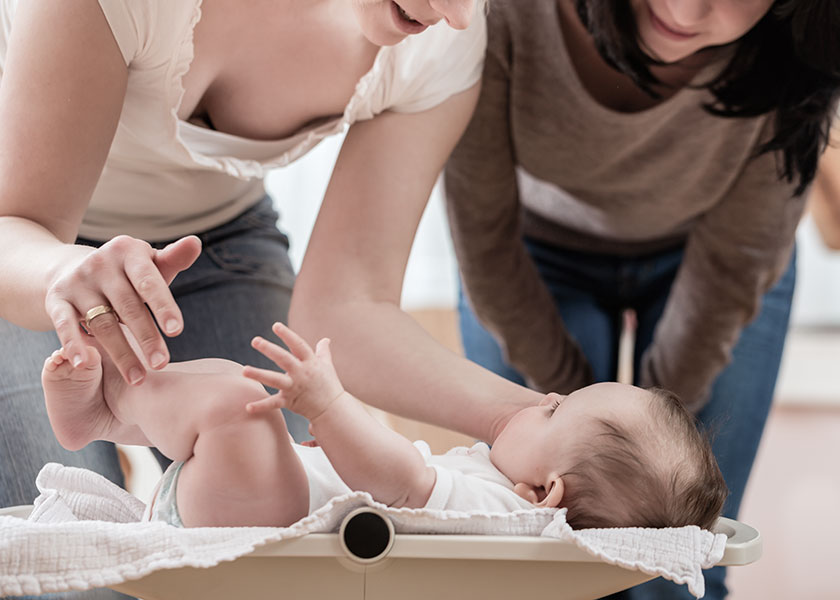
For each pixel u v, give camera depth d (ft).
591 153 5.35
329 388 3.26
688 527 3.27
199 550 2.96
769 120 5.14
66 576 2.86
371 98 4.27
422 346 4.24
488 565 3.16
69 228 3.78
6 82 3.66
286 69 4.10
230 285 5.02
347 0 4.10
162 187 4.65
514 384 4.21
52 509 3.42
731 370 6.00
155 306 3.07
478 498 3.54
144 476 8.62
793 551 9.48
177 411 3.32
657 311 6.49
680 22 4.17
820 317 14.89
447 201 5.71
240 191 5.14
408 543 3.05
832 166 8.41
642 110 5.08
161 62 3.77
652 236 6.11
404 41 4.18
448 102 4.48
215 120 4.30
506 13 4.79
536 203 6.19
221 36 3.93
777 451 12.29
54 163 3.63
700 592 3.10
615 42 4.48
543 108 5.14
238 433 3.23
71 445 3.61
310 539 3.03
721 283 5.71
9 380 4.19
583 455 3.73
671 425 3.80
